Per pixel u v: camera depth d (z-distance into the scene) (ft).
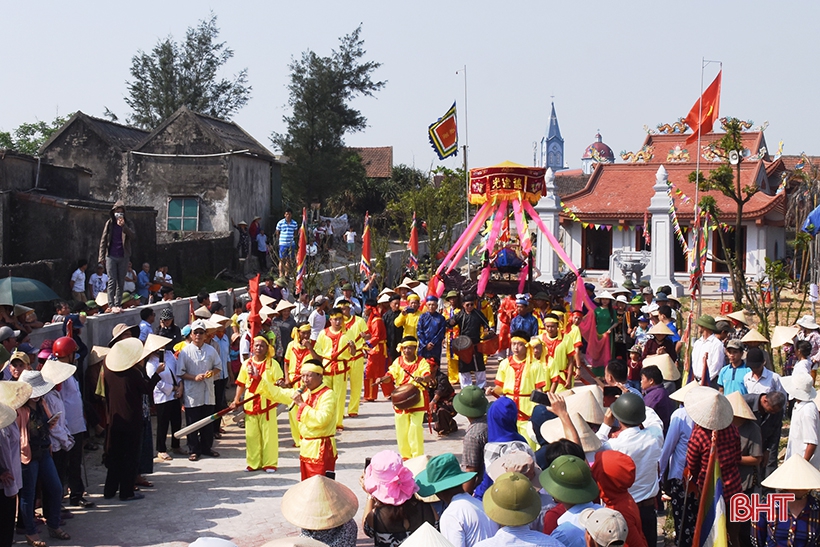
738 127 91.50
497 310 70.38
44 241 77.00
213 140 111.75
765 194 130.21
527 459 21.66
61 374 30.91
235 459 40.96
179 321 56.80
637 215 135.23
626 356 52.60
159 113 183.62
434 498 22.62
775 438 31.17
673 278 111.86
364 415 51.47
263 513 32.86
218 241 101.86
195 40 187.11
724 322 42.27
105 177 112.78
